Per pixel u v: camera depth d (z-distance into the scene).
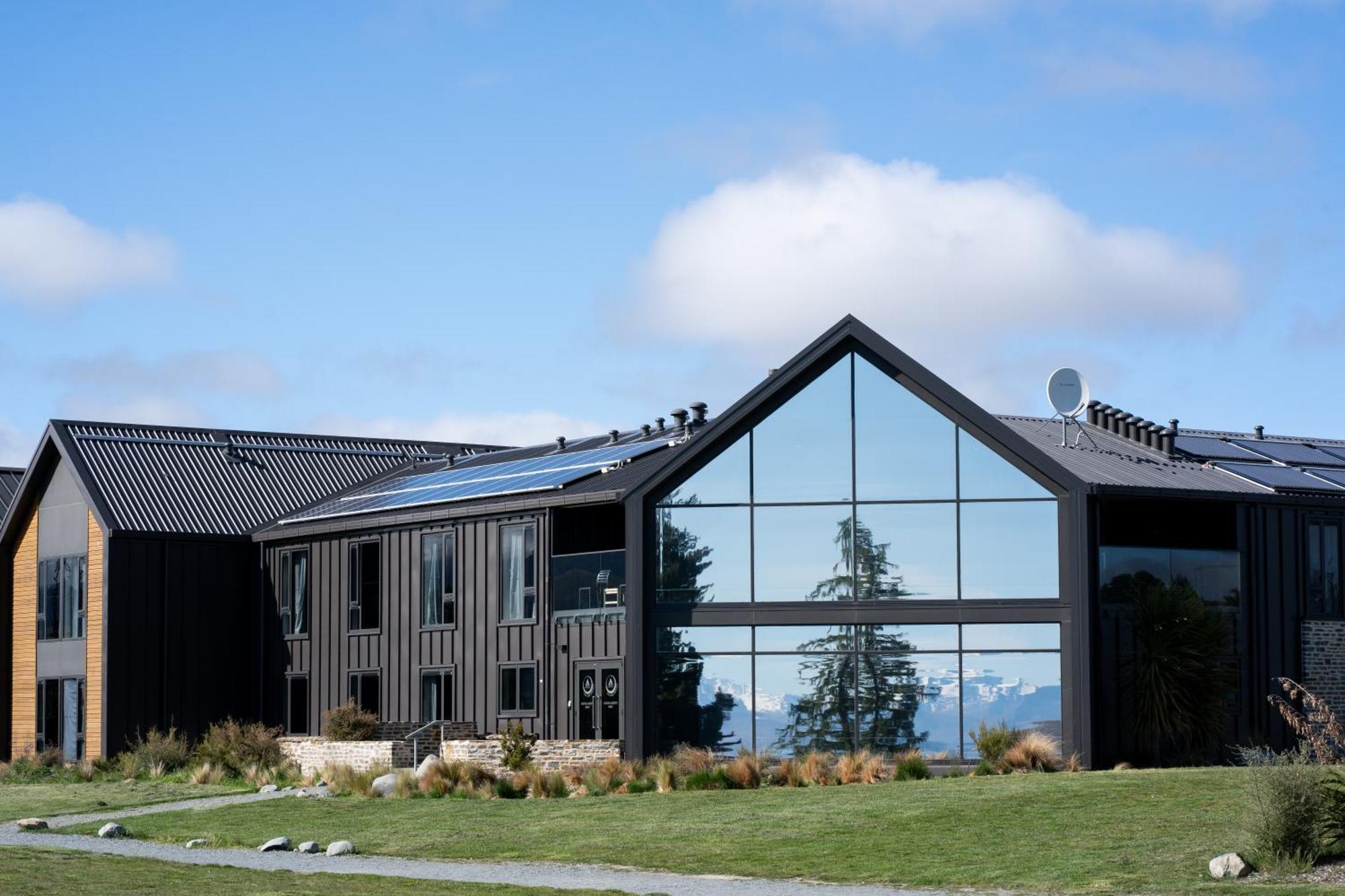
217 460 48.34
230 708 45.28
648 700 35.12
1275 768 20.52
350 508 44.06
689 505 35.50
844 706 34.34
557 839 25.22
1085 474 34.38
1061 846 21.91
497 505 38.75
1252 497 36.09
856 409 35.00
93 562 45.19
